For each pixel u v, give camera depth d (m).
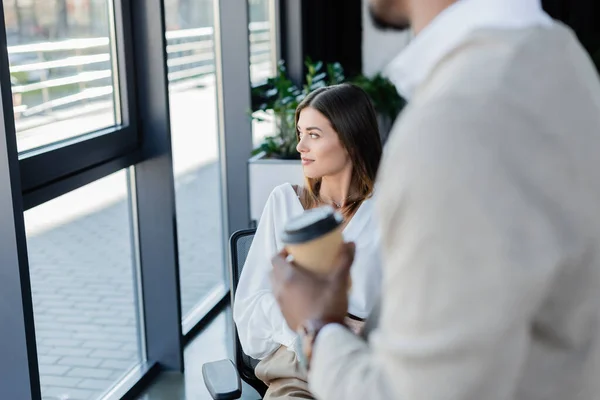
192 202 3.95
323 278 0.82
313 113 1.82
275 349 1.86
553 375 0.71
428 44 0.75
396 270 0.65
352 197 1.84
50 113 2.45
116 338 3.10
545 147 0.65
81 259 2.87
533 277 0.60
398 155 0.66
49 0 2.43
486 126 0.63
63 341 2.80
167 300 3.20
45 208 2.64
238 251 2.15
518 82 0.67
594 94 0.75
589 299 0.69
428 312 0.62
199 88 3.99
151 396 3.05
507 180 0.62
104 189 2.95
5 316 2.06
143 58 2.94
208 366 1.82
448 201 0.62
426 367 0.63
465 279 0.61
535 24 0.74
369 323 0.95
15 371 2.09
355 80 5.46
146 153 3.04
